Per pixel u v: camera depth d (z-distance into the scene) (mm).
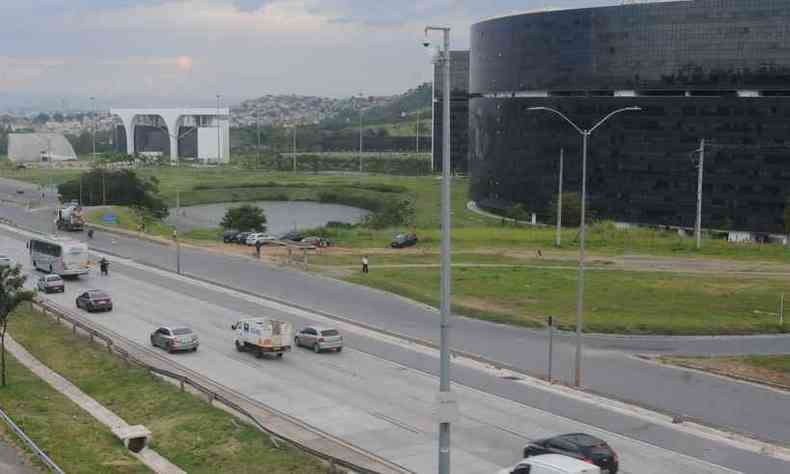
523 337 54938
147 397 39000
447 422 21297
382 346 51438
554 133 143625
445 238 21656
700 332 56438
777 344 53625
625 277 76250
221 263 86125
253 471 29422
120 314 60875
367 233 109375
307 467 29562
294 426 35281
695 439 33906
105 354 47438
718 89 127125
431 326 57875
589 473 24859
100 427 34219
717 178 126125
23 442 30859
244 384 42156
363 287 72500
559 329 57125
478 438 33906
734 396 41250
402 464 30844
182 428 34344
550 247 95562
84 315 60406
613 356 49875
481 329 57344
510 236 103375
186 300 66500
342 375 44250
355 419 36531
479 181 167500
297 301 66250
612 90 137125
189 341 49281
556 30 142500
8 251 94938
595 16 137375
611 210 137750
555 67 143250
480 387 41844
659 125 131000
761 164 122250
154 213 150000
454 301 65500
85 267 77000
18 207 148125
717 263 85125
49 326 55344
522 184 150500
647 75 133000
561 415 37125
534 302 65000
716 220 126750
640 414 37344
